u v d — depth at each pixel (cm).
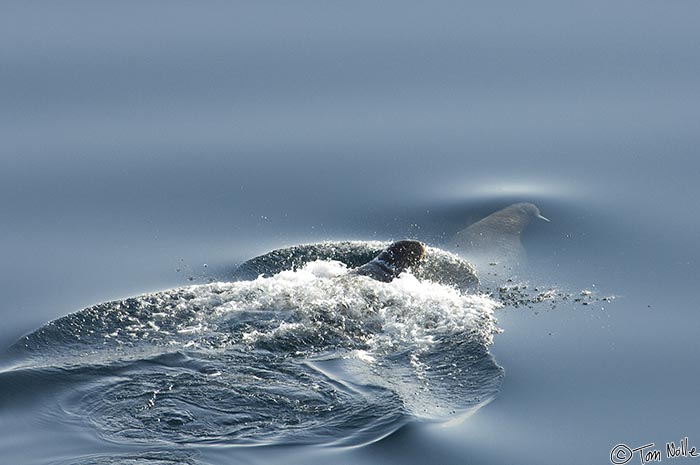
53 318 5725
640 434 4666
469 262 6544
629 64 9144
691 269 6322
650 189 7406
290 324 5434
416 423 4494
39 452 4278
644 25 9844
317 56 9212
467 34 9688
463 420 4578
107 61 8962
